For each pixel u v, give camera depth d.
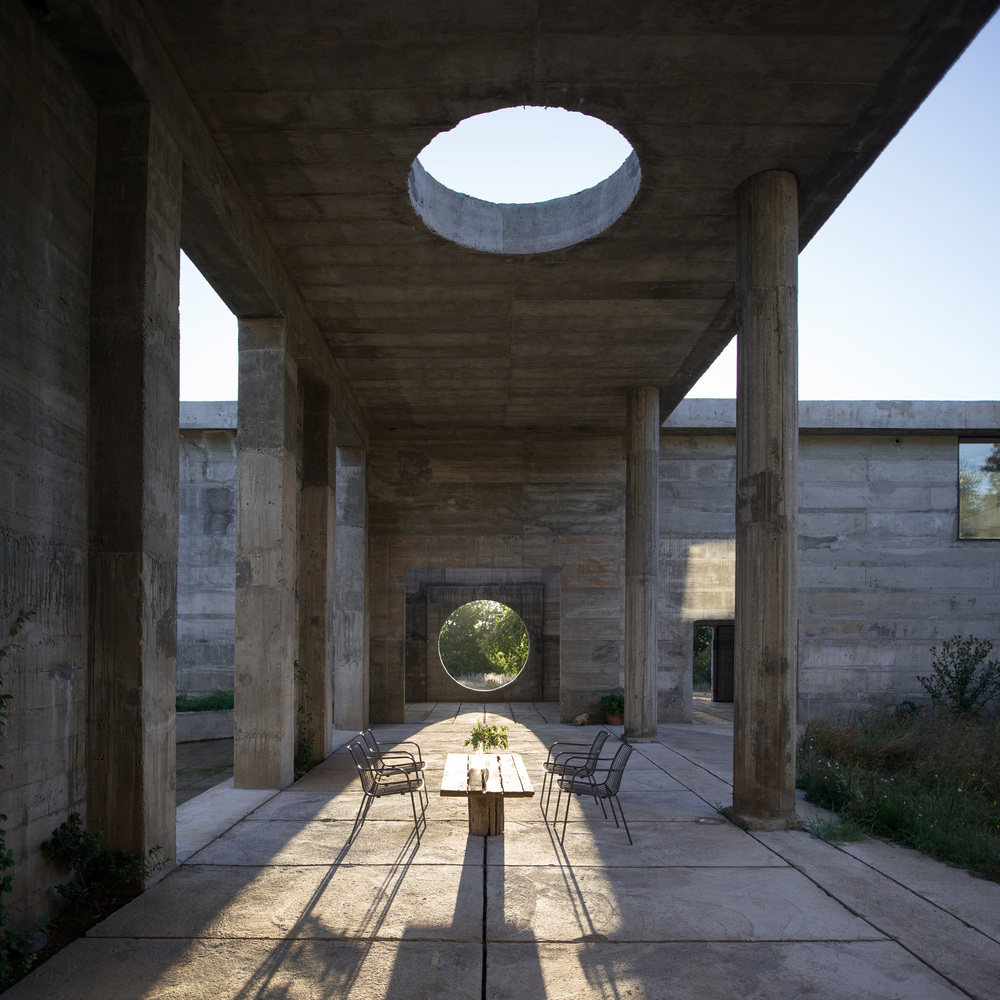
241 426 9.45
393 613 17.27
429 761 11.30
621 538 17.42
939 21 5.75
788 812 7.36
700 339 11.91
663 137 7.09
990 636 17.23
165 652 5.73
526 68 6.21
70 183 5.28
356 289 10.13
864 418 17.02
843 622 17.20
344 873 5.91
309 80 6.29
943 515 17.42
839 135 7.06
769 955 4.49
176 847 6.54
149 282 5.57
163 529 5.71
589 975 4.22
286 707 9.38
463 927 4.86
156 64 5.76
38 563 4.82
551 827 7.37
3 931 4.21
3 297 4.52
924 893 5.52
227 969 4.27
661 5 5.59
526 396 14.73
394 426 16.83
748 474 7.57
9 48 4.61
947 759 9.70
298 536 11.83
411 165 7.45
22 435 4.68
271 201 8.05
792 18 5.72
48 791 4.89
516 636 26.69
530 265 9.51
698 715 19.88
